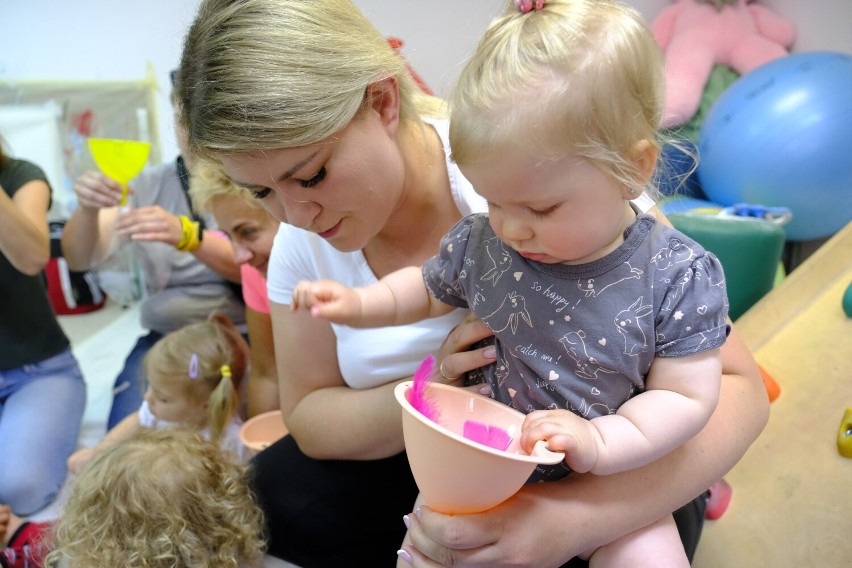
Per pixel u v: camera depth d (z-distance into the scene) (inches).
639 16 23.2
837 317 48.6
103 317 107.8
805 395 44.4
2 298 68.2
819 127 63.7
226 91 24.7
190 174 56.9
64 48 102.9
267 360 65.2
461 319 35.0
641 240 24.6
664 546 27.3
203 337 62.6
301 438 40.5
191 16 31.3
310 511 41.8
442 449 21.8
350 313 29.6
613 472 23.5
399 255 36.0
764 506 39.3
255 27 25.0
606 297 24.4
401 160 30.6
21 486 61.1
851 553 35.1
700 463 28.0
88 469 43.7
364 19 28.5
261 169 25.9
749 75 70.8
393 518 42.3
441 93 36.7
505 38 22.7
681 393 24.1
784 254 80.2
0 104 103.5
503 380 27.7
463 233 29.0
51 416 67.6
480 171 22.6
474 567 24.3
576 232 22.7
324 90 25.2
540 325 25.4
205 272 76.6
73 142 104.6
